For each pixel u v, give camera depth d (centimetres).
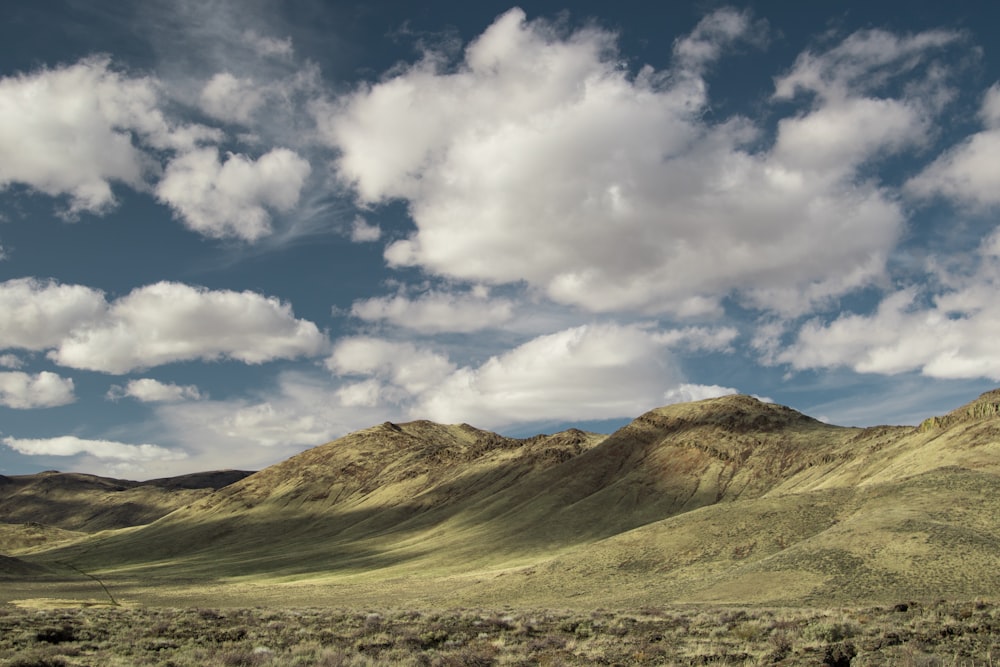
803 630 3266
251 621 4300
